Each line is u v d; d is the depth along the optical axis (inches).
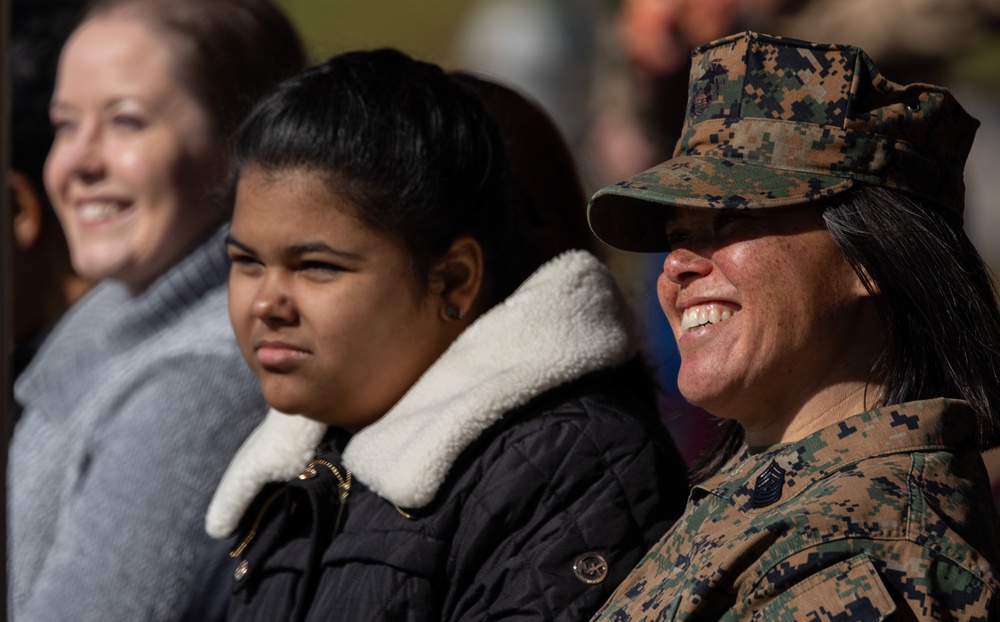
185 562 343.9
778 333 219.3
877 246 215.3
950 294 217.9
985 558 200.5
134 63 399.9
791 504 209.5
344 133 267.7
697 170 222.8
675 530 235.6
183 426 354.0
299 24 685.9
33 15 484.7
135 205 400.2
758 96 225.0
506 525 258.1
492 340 273.0
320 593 266.8
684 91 542.9
